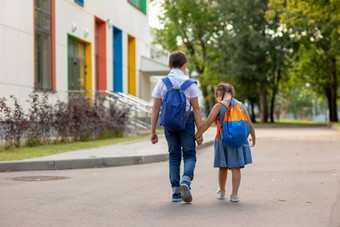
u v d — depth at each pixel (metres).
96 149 14.62
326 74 50.84
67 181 8.91
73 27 25.97
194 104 6.41
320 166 10.99
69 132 17.94
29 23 21.00
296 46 43.53
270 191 7.53
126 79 34.69
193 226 5.12
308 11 23.31
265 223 5.26
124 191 7.64
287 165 11.34
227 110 6.51
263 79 43.91
